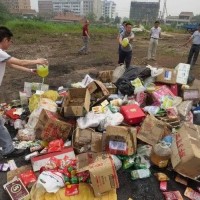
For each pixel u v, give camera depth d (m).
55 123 3.54
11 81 6.49
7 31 2.94
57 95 4.45
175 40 19.47
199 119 4.67
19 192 2.81
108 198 2.78
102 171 2.71
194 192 3.01
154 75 5.07
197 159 2.86
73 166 3.07
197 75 7.88
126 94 4.61
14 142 3.75
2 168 3.28
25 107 4.59
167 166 3.34
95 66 8.59
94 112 3.81
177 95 5.06
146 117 3.64
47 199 2.73
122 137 3.25
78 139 3.43
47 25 20.59
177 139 3.30
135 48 13.82
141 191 3.02
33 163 3.18
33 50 11.17
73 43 13.91
